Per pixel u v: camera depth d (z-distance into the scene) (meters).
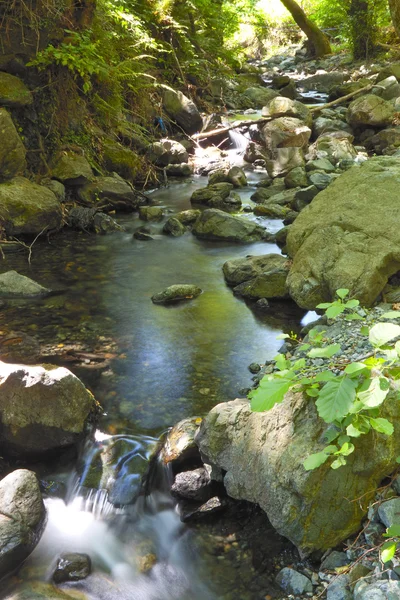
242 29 26.70
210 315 4.89
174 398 3.76
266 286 5.17
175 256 6.27
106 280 5.60
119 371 4.04
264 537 2.88
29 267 5.90
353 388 2.44
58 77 7.68
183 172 9.79
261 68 21.41
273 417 2.90
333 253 4.61
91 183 7.65
